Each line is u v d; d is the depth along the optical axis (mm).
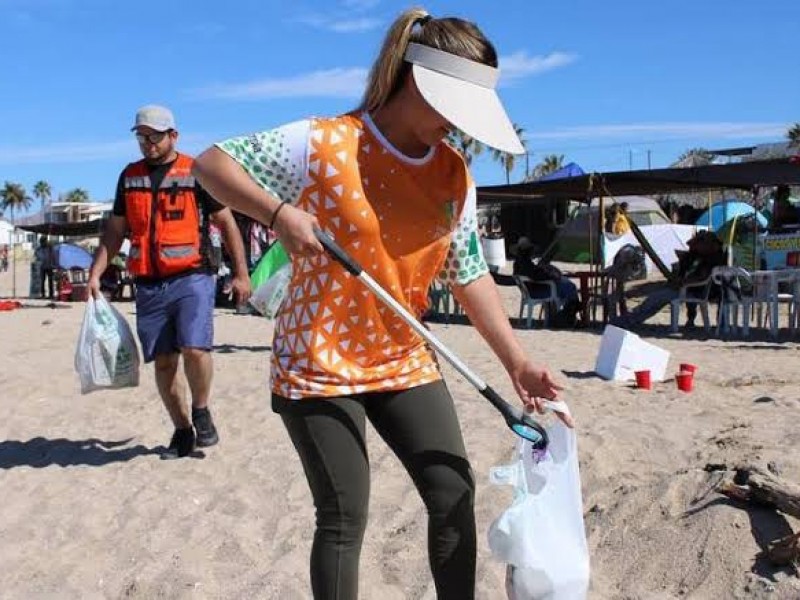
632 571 3779
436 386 2742
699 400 6879
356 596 2662
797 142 24328
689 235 22219
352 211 2553
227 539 4332
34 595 3875
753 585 3469
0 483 5457
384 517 4516
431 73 2504
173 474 5441
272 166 2557
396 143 2596
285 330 2652
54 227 27578
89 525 4648
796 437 5137
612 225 20984
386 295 2523
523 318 15984
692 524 3871
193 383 5793
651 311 13781
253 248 18031
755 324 14172
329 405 2598
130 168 5555
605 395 7246
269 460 5535
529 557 2652
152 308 5594
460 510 2688
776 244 14703
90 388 5848
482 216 30109
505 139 2477
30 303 22375
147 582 3900
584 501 4496
